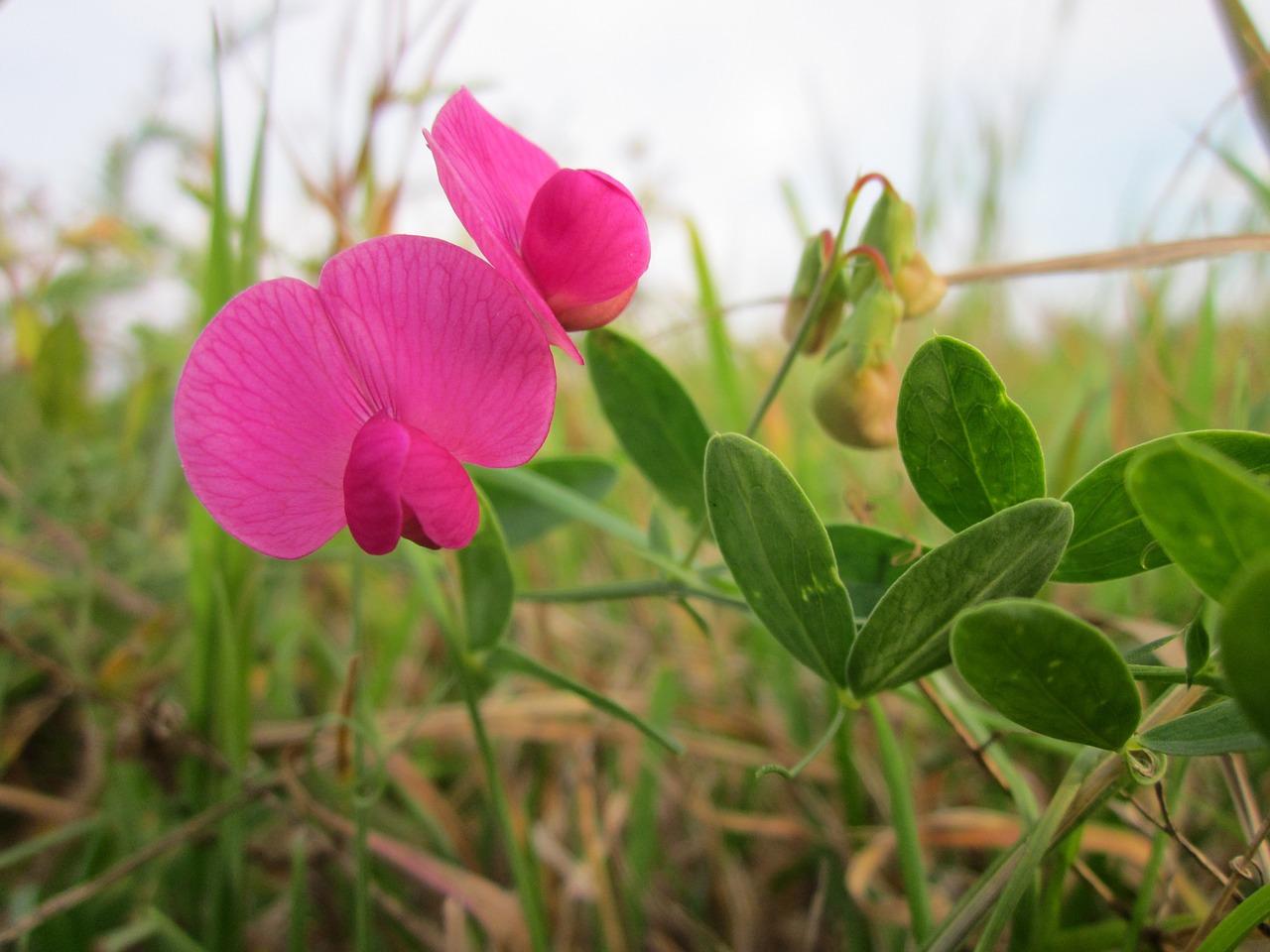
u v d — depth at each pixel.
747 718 0.11
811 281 0.07
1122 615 0.10
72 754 0.11
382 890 0.08
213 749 0.08
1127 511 0.05
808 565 0.05
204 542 0.08
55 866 0.09
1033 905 0.06
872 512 0.08
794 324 0.07
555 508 0.09
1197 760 0.08
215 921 0.08
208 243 0.08
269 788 0.09
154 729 0.08
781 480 0.05
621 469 0.10
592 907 0.08
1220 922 0.05
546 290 0.06
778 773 0.05
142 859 0.07
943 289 0.07
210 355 0.05
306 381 0.05
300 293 0.05
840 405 0.07
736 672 0.12
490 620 0.07
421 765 0.11
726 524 0.05
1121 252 0.08
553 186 0.06
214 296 0.08
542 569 0.14
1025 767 0.09
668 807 0.10
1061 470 0.10
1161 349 0.11
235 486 0.05
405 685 0.12
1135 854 0.07
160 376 0.13
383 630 0.12
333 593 0.14
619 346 0.07
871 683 0.05
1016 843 0.05
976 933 0.07
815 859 0.09
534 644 0.12
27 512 0.12
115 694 0.09
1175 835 0.05
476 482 0.09
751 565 0.05
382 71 0.10
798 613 0.05
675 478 0.08
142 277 0.16
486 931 0.08
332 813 0.09
